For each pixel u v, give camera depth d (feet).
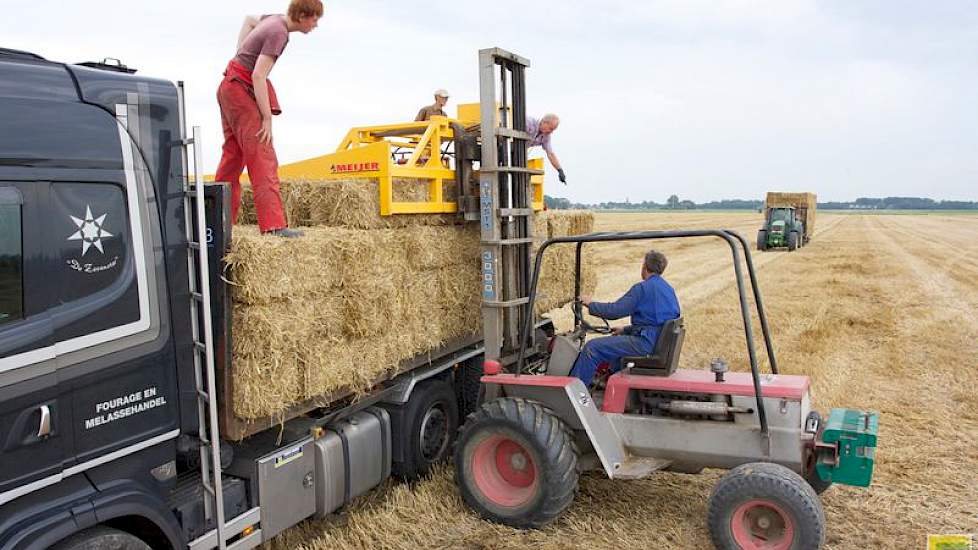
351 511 17.07
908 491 18.43
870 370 30.89
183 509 11.82
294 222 16.70
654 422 16.34
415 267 16.97
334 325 14.30
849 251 100.78
